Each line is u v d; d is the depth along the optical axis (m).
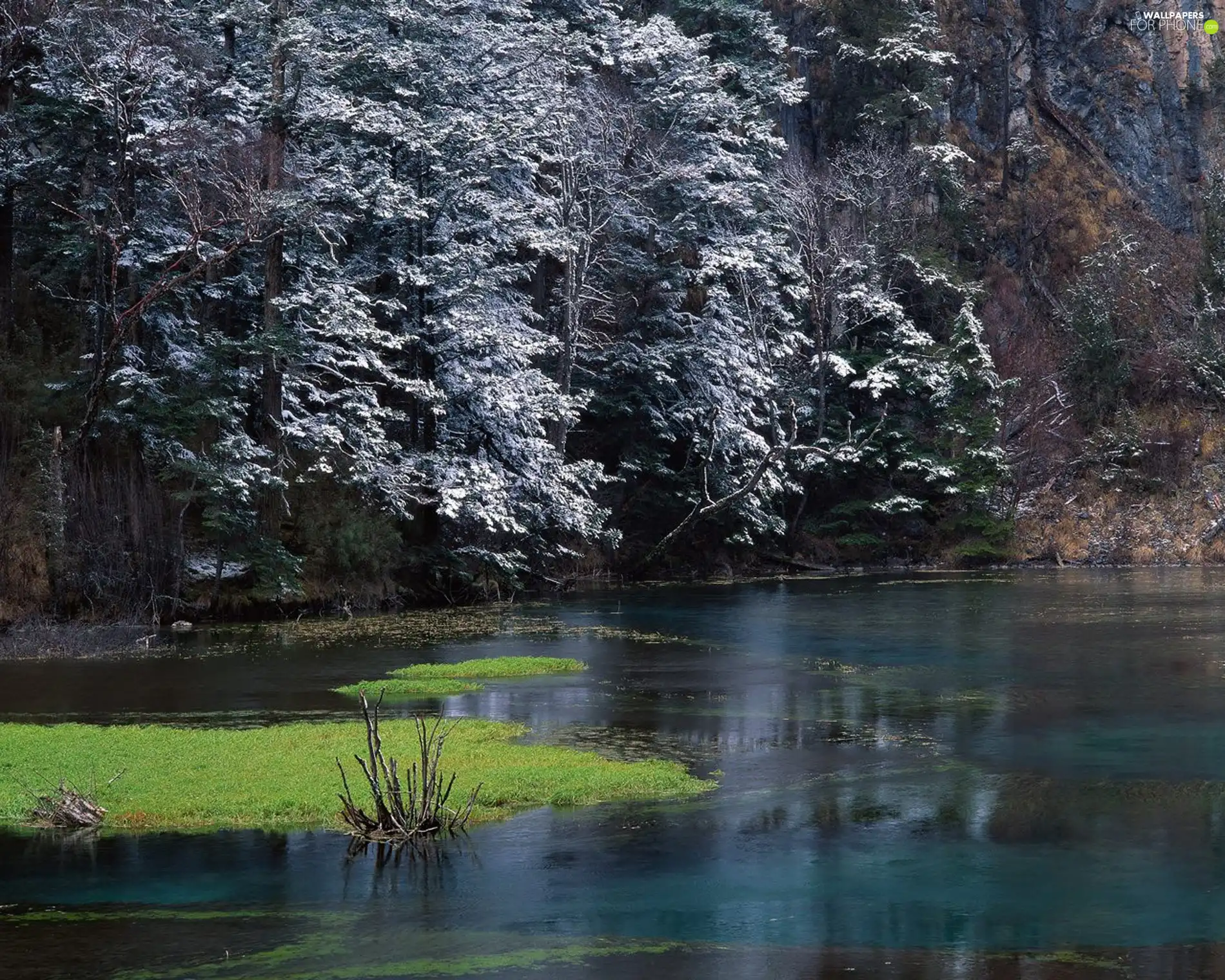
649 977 9.85
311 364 37.38
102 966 10.08
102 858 12.95
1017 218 72.06
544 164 50.69
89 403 32.22
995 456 56.09
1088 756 17.64
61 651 27.88
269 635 31.44
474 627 33.38
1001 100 74.38
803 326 58.41
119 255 33.53
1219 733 19.28
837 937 10.77
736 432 49.38
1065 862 12.87
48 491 31.23
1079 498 59.97
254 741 17.78
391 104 38.94
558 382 46.28
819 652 28.59
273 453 34.81
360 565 37.62
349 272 40.12
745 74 57.72
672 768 16.62
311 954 10.34
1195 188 82.25
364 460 37.25
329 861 12.84
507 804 14.96
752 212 52.09
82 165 35.16
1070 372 62.97
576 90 50.25
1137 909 11.51
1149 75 82.12
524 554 41.62
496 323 40.59
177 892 11.89
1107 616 35.62
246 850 13.19
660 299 51.38
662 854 13.09
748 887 12.04
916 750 18.06
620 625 34.09
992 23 75.88
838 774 16.56
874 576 51.72
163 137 33.84
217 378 34.72
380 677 24.50
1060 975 9.95
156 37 34.38
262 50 37.38
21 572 30.88
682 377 50.53
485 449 41.91
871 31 65.19
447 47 42.03
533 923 11.10
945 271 59.59
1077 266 72.06
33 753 16.91
